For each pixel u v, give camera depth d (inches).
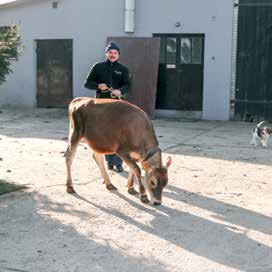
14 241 161.3
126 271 140.8
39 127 403.5
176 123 438.6
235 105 457.7
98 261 147.2
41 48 514.6
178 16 462.3
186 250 156.2
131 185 216.4
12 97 526.9
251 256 152.1
